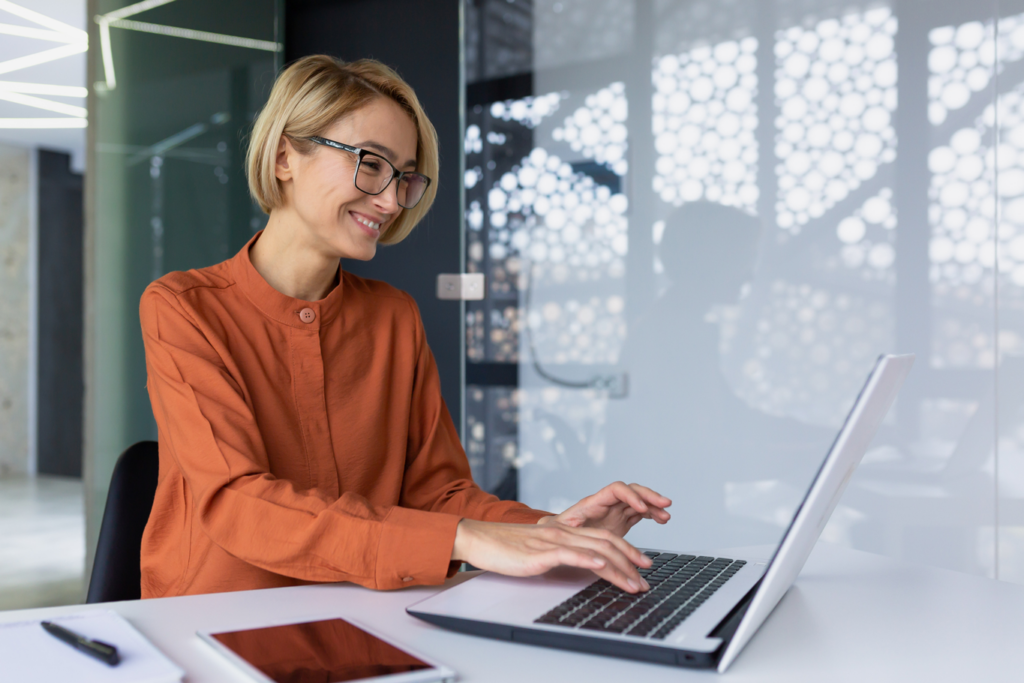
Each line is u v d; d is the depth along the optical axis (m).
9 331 7.29
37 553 4.16
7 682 0.53
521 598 0.72
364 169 0.99
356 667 0.56
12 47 4.84
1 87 5.59
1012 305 2.05
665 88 2.42
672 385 2.41
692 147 2.39
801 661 0.61
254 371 1.03
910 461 2.15
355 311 1.13
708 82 2.36
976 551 2.09
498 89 2.62
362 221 1.03
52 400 7.42
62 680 0.53
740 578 0.81
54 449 7.40
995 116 2.06
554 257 2.56
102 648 0.58
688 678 0.58
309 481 1.06
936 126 2.12
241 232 2.93
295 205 1.03
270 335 1.05
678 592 0.74
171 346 0.95
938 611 0.75
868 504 2.19
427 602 0.71
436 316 2.70
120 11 2.73
